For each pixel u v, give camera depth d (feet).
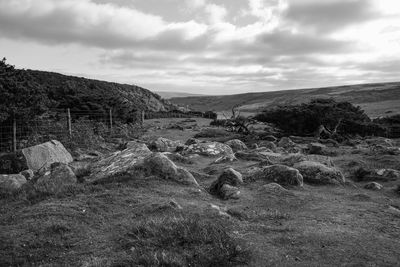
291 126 137.90
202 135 128.57
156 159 42.14
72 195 35.45
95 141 83.30
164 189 37.86
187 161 60.80
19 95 71.92
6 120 70.18
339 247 24.73
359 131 141.18
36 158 56.13
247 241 25.34
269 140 116.37
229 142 86.02
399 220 31.24
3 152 65.87
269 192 38.93
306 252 23.86
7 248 24.12
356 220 30.83
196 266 21.03
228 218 29.96
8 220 29.19
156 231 25.02
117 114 129.49
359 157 70.95
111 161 45.29
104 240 25.41
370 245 25.20
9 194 37.81
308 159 57.06
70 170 41.65
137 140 99.55
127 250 23.50
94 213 30.42
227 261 21.67
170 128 159.63
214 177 47.83
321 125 129.49
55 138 75.61
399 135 149.28
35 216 29.40
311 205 35.58
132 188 37.42
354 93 614.34
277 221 30.35
